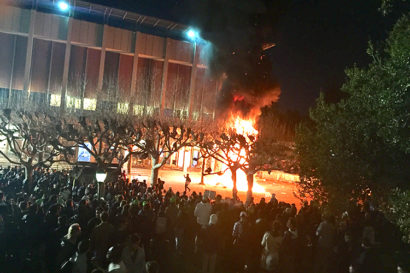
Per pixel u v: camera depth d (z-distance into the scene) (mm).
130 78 51219
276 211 14469
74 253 8680
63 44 47938
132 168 48625
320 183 14438
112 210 11320
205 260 11828
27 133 25750
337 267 11828
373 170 11836
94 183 22172
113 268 7301
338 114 13875
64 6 47375
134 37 50844
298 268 12305
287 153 25406
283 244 11219
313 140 14742
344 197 13133
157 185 23375
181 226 13375
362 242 11297
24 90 45750
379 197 12539
